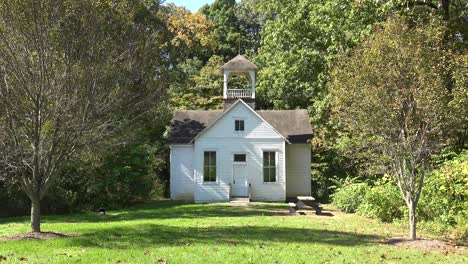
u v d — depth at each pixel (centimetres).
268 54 3791
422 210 1791
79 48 1399
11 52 1323
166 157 4244
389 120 1380
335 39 2750
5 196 2445
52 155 1445
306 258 1101
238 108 3394
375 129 1412
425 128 1356
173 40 4694
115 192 2811
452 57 1545
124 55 1570
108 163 2816
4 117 1329
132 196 2952
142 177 3006
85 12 1423
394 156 1431
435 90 1340
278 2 3334
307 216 2280
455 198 1741
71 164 1861
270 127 3378
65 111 1352
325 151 3994
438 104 1334
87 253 1106
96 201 2741
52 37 1373
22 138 1395
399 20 1491
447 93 1424
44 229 1672
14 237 1373
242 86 4897
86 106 1386
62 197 2567
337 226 1836
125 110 1591
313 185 4059
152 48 1777
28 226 1864
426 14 2306
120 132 1603
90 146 1485
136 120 1730
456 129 1437
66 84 1358
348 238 1485
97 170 2767
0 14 1334
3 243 1254
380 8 2361
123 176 2834
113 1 1616
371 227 1812
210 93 4969
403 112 1382
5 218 2339
